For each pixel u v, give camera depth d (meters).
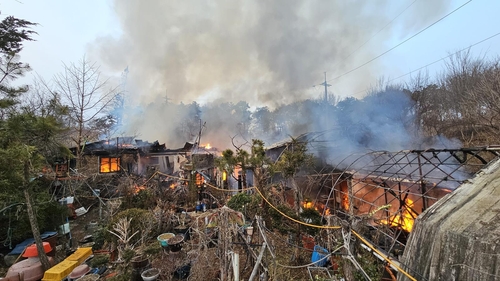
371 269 4.79
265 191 8.32
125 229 6.81
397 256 5.60
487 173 4.18
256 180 8.38
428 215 4.05
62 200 10.84
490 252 2.90
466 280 3.03
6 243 7.94
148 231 8.15
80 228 10.70
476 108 11.74
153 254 6.97
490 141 10.20
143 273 6.32
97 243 8.47
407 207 6.55
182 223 9.42
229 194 12.69
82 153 15.16
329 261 6.27
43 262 6.52
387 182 8.73
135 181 13.52
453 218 3.64
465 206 3.74
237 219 7.06
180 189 13.12
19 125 6.54
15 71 8.16
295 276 6.14
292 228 7.16
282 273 5.66
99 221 10.60
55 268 6.02
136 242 7.64
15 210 8.02
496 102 10.20
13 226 7.98
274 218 7.49
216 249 6.94
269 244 5.46
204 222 8.38
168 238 7.86
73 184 12.77
